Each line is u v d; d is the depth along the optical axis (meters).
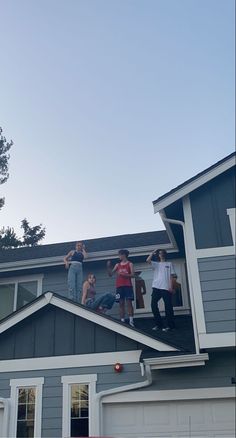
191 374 8.51
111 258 11.82
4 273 12.30
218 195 9.14
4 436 8.74
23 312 9.61
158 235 13.30
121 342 9.12
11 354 9.49
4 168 27.48
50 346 9.40
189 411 8.31
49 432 8.66
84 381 8.96
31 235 30.91
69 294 10.88
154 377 8.62
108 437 7.86
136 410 8.52
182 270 11.73
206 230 8.88
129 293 10.26
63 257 11.85
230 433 8.02
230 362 8.45
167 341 8.58
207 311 8.26
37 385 9.13
